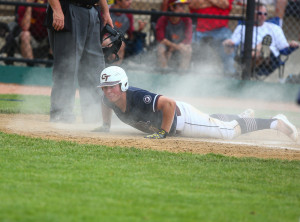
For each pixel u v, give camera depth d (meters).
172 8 36.78
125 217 8.90
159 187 11.20
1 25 38.00
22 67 38.59
